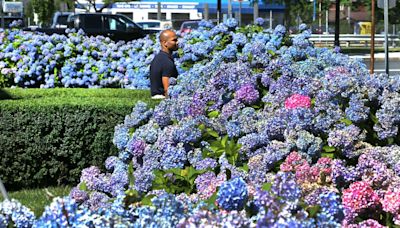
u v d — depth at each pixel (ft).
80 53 41.22
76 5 176.45
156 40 41.27
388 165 16.03
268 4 149.28
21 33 42.04
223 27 32.91
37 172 26.22
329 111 17.53
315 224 11.12
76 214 11.13
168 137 17.61
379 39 131.54
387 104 17.65
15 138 25.91
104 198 16.92
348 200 13.83
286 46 29.99
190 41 34.17
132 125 19.97
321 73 20.83
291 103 18.24
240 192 11.62
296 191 11.69
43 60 40.65
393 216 13.85
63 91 33.60
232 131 17.66
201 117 18.24
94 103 26.27
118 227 10.88
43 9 177.78
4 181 25.99
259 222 10.38
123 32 94.79
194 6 177.47
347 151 16.33
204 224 10.39
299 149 16.22
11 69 40.57
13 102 26.30
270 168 16.05
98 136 26.14
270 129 16.85
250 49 22.18
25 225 11.82
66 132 26.12
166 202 11.38
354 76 19.08
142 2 177.78
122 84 40.32
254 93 19.20
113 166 19.38
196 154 17.15
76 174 26.40
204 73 22.91
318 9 167.43
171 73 30.19
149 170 17.33
